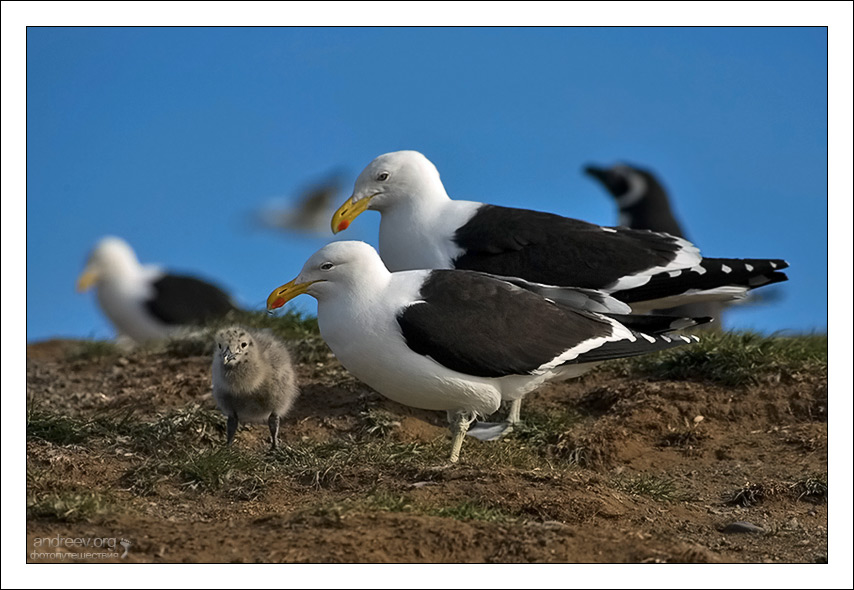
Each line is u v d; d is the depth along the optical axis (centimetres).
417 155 1490
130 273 2328
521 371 1190
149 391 1431
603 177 2441
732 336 1541
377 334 1182
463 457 1205
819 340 1581
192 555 883
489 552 898
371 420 1294
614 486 1122
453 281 1216
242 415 1239
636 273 1402
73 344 1862
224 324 1684
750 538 1017
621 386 1441
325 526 931
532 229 1427
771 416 1370
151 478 1073
